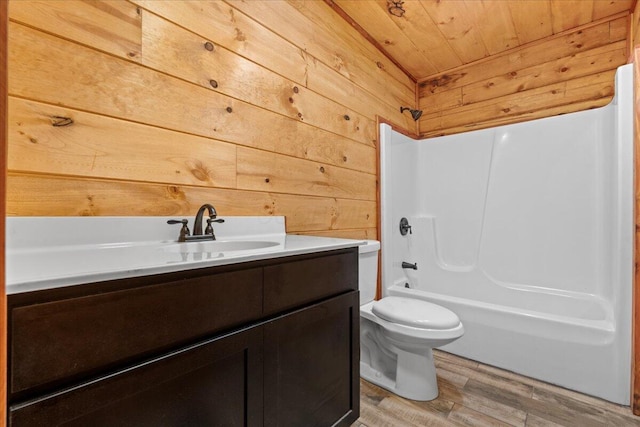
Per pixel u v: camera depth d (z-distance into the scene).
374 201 2.16
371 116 2.16
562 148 1.96
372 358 1.65
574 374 1.49
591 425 1.26
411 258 2.46
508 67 2.39
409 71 2.65
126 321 0.56
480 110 2.51
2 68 0.28
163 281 0.62
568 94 2.15
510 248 2.11
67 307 0.50
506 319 1.67
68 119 0.87
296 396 0.93
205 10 1.19
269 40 1.44
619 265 1.43
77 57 0.89
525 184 2.08
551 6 1.88
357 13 1.92
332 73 1.82
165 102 1.07
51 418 0.47
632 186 1.42
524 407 1.37
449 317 1.37
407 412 1.34
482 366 1.72
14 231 0.77
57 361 0.48
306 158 1.62
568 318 1.55
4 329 0.30
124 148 0.98
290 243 1.12
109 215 0.94
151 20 1.04
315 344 1.00
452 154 2.43
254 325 0.80
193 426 0.67
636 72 1.39
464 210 2.35
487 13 1.94
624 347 1.39
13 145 0.79
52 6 0.85
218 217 1.22
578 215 1.88
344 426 1.12
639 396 1.32
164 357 0.62
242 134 1.32
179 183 1.11
